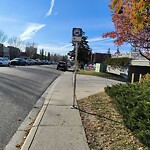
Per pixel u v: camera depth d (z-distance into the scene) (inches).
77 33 343.9
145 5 206.5
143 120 194.2
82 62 2591.0
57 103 386.3
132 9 223.5
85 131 238.5
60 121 272.7
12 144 208.7
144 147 189.8
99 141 210.5
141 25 226.7
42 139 212.5
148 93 259.6
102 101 385.1
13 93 461.7
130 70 1127.0
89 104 371.6
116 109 314.8
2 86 536.4
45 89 581.9
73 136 222.1
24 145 198.4
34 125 255.3
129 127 222.7
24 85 602.5
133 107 227.9
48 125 255.9
